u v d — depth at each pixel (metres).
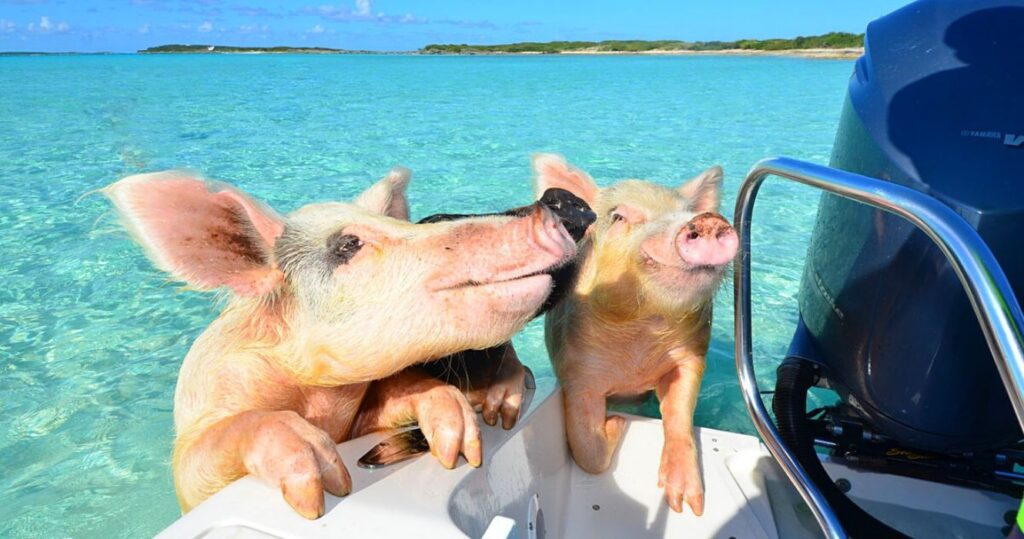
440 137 6.60
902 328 1.16
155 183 1.09
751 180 1.22
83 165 5.30
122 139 6.41
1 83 12.41
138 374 2.36
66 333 2.61
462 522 0.93
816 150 6.05
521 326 1.07
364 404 1.33
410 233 1.12
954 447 1.21
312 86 12.24
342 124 7.39
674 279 1.35
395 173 1.54
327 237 1.16
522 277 1.03
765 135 6.79
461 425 1.04
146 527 1.70
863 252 1.24
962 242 0.79
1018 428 1.17
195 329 2.66
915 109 1.19
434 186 4.71
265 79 14.02
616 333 1.56
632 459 1.46
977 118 1.13
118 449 1.99
